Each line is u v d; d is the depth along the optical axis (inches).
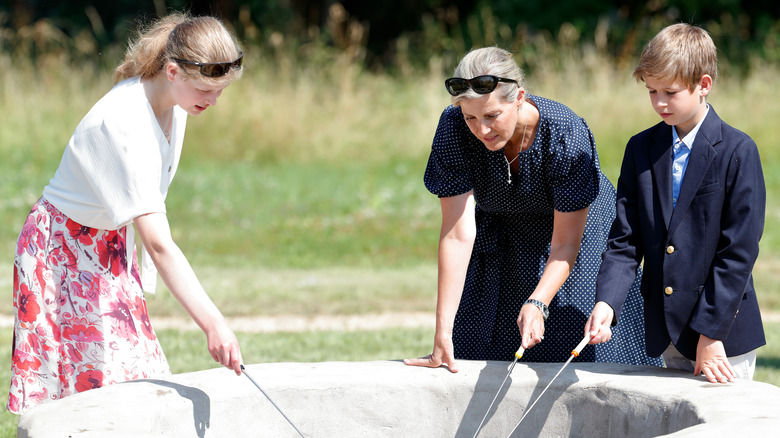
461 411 259.9
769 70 1317.7
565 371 257.9
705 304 249.0
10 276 696.4
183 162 1133.7
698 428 196.7
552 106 275.4
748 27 1696.6
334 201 974.4
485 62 249.0
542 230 307.6
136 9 1734.7
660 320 260.4
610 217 323.0
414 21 2015.3
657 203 260.7
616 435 242.5
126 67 267.6
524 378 255.4
